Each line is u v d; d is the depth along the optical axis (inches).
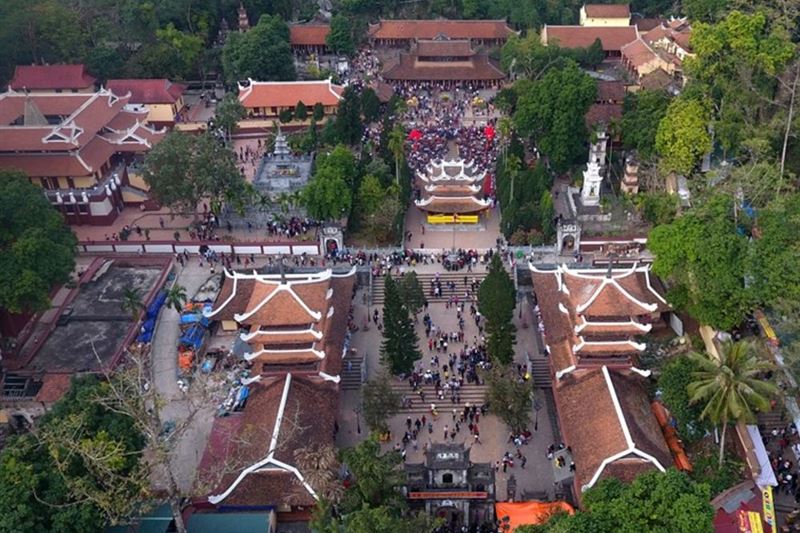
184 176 4084.6
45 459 2315.5
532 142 4987.7
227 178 4133.9
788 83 3705.7
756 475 2539.4
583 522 2134.6
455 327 3511.3
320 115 5280.5
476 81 6102.4
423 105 5757.9
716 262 2866.6
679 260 3026.6
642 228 3964.1
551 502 2532.0
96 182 4360.2
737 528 2401.6
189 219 4407.0
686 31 5403.5
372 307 3663.9
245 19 6742.1
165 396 3159.5
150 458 2731.3
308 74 6141.7
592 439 2637.8
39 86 5457.7
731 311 2925.7
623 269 3233.3
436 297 3693.4
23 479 2178.9
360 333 3499.0
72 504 2178.9
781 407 2797.7
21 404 3053.6
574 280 3046.3
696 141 3823.8
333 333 3211.1
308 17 7199.8
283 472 2566.4
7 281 3085.6
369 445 2399.1
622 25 6515.8
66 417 2372.0
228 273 3587.6
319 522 2228.1
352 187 4190.5
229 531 2436.0
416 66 6082.7
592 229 3966.5
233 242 4010.8
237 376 3235.7
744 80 3799.2
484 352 3302.2
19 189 3412.9
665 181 4192.9
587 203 4138.8
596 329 2861.7
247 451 2650.1
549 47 5767.7
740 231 3221.0
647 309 2849.4
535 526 2212.1
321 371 2962.6
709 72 3966.5
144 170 4131.4
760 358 2591.0
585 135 4532.5
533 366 3287.4
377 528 2097.7
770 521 2427.4
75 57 5821.9
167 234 4232.3
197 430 3004.4
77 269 3924.7
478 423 3041.3
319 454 2534.5
